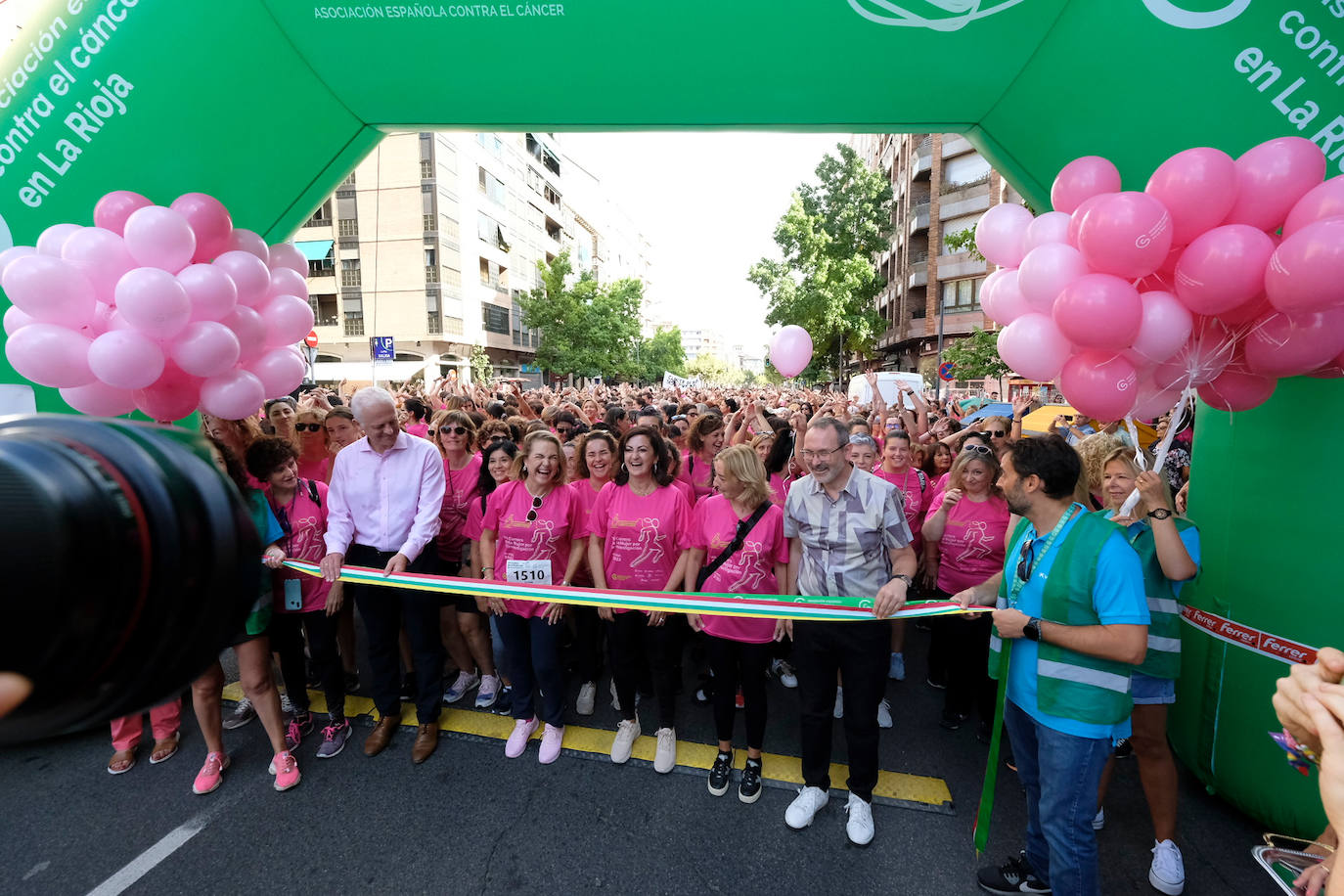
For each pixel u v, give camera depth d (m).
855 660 2.68
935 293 30.92
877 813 2.92
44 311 2.58
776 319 31.22
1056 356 2.59
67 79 3.12
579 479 4.21
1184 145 2.73
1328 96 2.44
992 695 3.41
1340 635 2.44
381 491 3.30
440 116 3.37
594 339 37.66
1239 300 2.20
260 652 2.96
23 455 0.36
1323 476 2.46
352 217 29.44
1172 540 2.36
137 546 0.36
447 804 2.95
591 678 3.81
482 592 2.83
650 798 3.00
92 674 0.34
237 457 2.91
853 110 3.18
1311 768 1.08
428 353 29.59
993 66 2.98
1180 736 3.09
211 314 2.80
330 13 3.03
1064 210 2.65
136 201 2.97
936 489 4.07
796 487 2.87
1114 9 2.71
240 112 3.27
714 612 2.64
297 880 2.52
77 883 2.50
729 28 2.96
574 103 3.25
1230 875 2.54
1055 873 2.06
